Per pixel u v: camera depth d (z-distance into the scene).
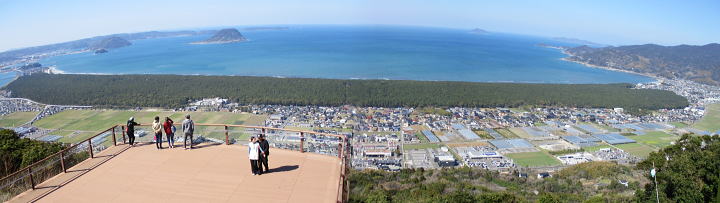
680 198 28.64
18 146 31.08
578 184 49.38
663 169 32.25
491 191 42.56
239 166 17.42
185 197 14.07
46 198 14.12
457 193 37.28
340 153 19.06
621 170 54.66
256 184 15.31
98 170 16.80
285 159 18.45
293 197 14.16
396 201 34.78
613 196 40.25
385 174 52.44
